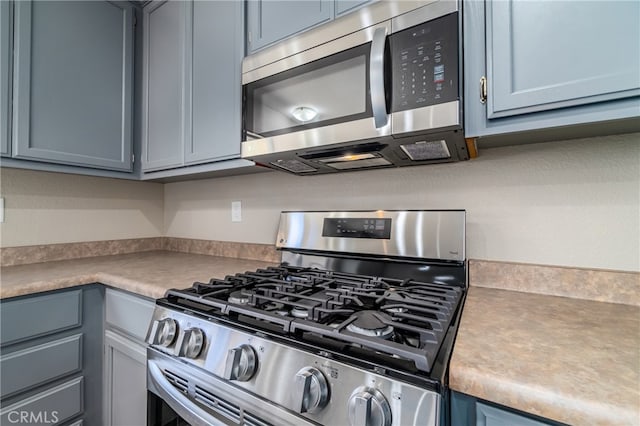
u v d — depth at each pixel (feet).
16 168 4.14
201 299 2.63
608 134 2.64
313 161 3.59
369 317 2.16
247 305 2.46
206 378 2.30
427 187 3.59
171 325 2.56
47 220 4.97
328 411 1.68
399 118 2.54
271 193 4.91
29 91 4.02
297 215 4.26
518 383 1.37
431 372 1.51
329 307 2.28
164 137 4.91
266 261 4.84
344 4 3.03
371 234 3.63
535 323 2.09
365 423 1.49
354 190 4.11
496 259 3.19
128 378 3.59
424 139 2.67
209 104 4.26
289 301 2.47
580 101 2.07
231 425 2.12
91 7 4.65
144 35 5.28
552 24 2.15
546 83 2.16
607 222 2.71
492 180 3.23
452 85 2.37
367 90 2.72
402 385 1.51
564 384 1.34
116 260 5.02
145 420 3.35
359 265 3.67
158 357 2.80
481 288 3.13
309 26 3.27
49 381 3.54
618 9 1.96
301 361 1.83
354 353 1.72
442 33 2.40
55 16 4.26
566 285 2.80
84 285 3.84
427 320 1.99
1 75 3.80
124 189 5.98
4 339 3.21
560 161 2.90
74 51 4.46
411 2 2.52
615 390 1.29
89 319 3.89
